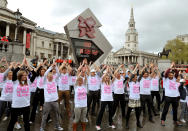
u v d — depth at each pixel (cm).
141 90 730
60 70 691
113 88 756
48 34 6188
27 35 4294
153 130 603
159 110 892
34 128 581
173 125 667
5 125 601
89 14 1204
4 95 579
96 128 607
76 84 549
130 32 11200
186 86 744
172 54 5962
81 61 1174
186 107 756
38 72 675
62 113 791
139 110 643
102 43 1285
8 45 1383
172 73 669
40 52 5769
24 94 471
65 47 6988
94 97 790
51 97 540
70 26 1118
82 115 536
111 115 627
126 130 596
